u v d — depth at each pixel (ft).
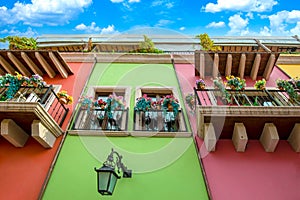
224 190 15.44
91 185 15.39
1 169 16.46
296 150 17.94
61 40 35.35
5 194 15.03
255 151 18.04
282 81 21.75
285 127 18.39
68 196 14.76
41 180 15.75
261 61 26.25
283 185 15.87
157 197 14.82
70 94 23.39
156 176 16.07
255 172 16.61
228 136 18.89
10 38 28.12
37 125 16.70
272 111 17.46
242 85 21.76
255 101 21.17
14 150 17.69
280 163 17.22
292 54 32.04
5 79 20.49
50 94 21.84
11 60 25.05
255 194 15.30
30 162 16.88
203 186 15.58
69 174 16.08
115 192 14.99
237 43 35.55
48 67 25.89
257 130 18.58
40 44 34.76
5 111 16.37
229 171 16.60
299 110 17.44
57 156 17.17
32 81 21.16
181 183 15.70
